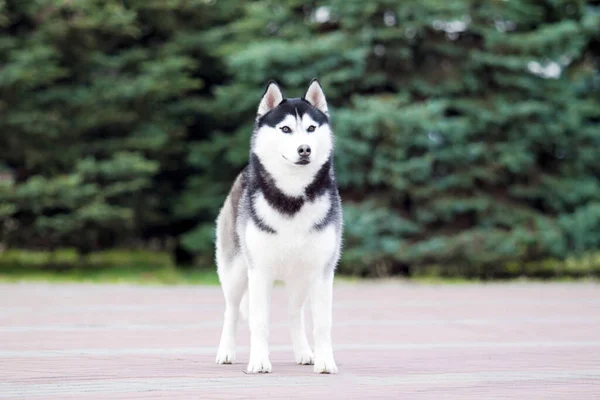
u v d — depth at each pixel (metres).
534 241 22.34
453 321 10.93
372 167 22.61
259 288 6.57
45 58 20.59
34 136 21.59
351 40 23.20
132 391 5.39
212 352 7.73
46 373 6.21
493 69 24.05
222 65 25.27
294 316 7.16
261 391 5.45
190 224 25.73
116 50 24.59
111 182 21.98
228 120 25.22
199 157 23.94
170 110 24.31
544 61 24.34
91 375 6.12
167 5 23.47
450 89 23.80
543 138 23.83
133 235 24.95
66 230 20.56
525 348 8.16
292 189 6.42
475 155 23.20
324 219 6.49
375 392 5.44
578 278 23.55
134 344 8.27
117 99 22.42
